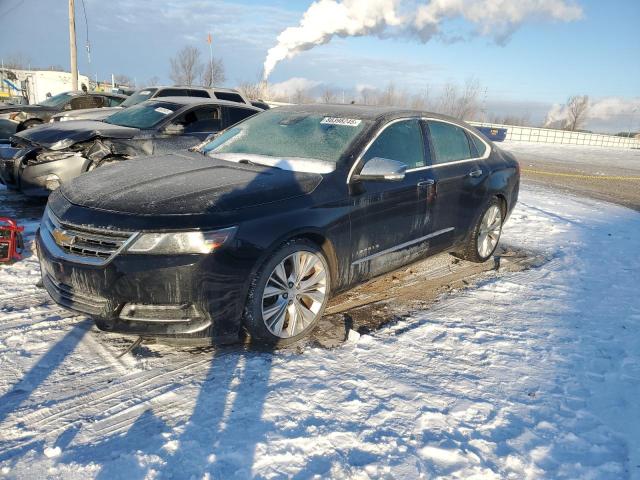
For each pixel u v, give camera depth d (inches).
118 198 118.8
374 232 147.6
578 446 97.1
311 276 132.3
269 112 183.8
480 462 91.0
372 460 90.3
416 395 110.8
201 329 113.7
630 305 169.8
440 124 184.2
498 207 207.9
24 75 1132.5
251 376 114.5
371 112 166.2
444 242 181.6
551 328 149.0
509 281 190.1
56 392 105.5
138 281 108.2
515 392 114.4
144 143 266.2
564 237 267.3
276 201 123.8
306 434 95.7
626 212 362.9
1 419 96.2
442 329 145.0
